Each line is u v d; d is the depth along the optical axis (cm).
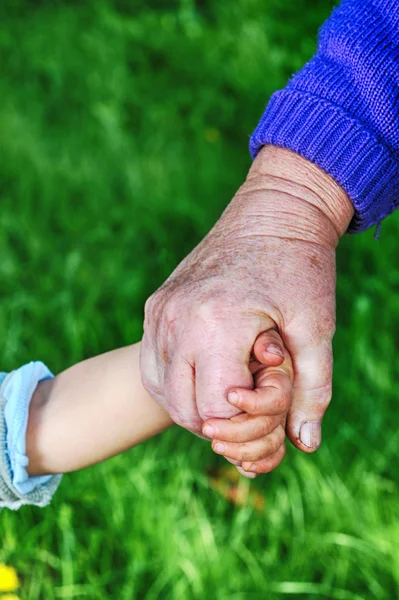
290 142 156
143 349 148
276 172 157
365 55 155
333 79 158
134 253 344
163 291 144
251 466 134
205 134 403
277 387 131
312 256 148
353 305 299
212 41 464
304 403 143
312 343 140
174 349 137
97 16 506
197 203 371
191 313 135
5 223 359
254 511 244
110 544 238
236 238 150
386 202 163
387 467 252
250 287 138
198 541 233
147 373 148
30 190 386
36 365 171
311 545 233
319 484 244
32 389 168
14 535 236
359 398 267
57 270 336
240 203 156
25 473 163
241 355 132
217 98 420
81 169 395
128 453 255
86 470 249
